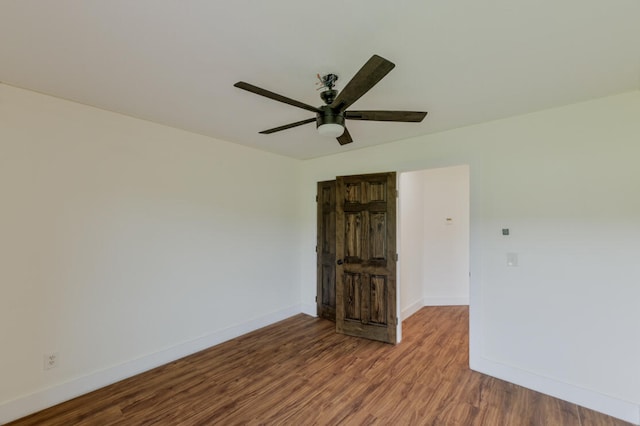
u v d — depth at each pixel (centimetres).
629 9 125
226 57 167
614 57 164
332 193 410
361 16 131
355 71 179
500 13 129
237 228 359
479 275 273
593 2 121
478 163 276
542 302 243
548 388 238
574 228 229
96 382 244
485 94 213
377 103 229
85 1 122
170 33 145
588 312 223
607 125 217
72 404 224
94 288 245
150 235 280
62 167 229
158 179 286
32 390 214
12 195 207
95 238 246
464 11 127
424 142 314
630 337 208
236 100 228
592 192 222
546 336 240
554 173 238
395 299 332
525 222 251
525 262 251
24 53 164
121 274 260
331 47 156
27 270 213
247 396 235
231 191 352
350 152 388
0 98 202
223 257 343
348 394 238
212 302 331
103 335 249
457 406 223
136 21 136
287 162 429
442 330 374
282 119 271
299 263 449
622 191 212
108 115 252
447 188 482
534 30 140
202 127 296
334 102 169
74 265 234
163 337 288
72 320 233
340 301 366
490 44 152
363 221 353
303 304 448
